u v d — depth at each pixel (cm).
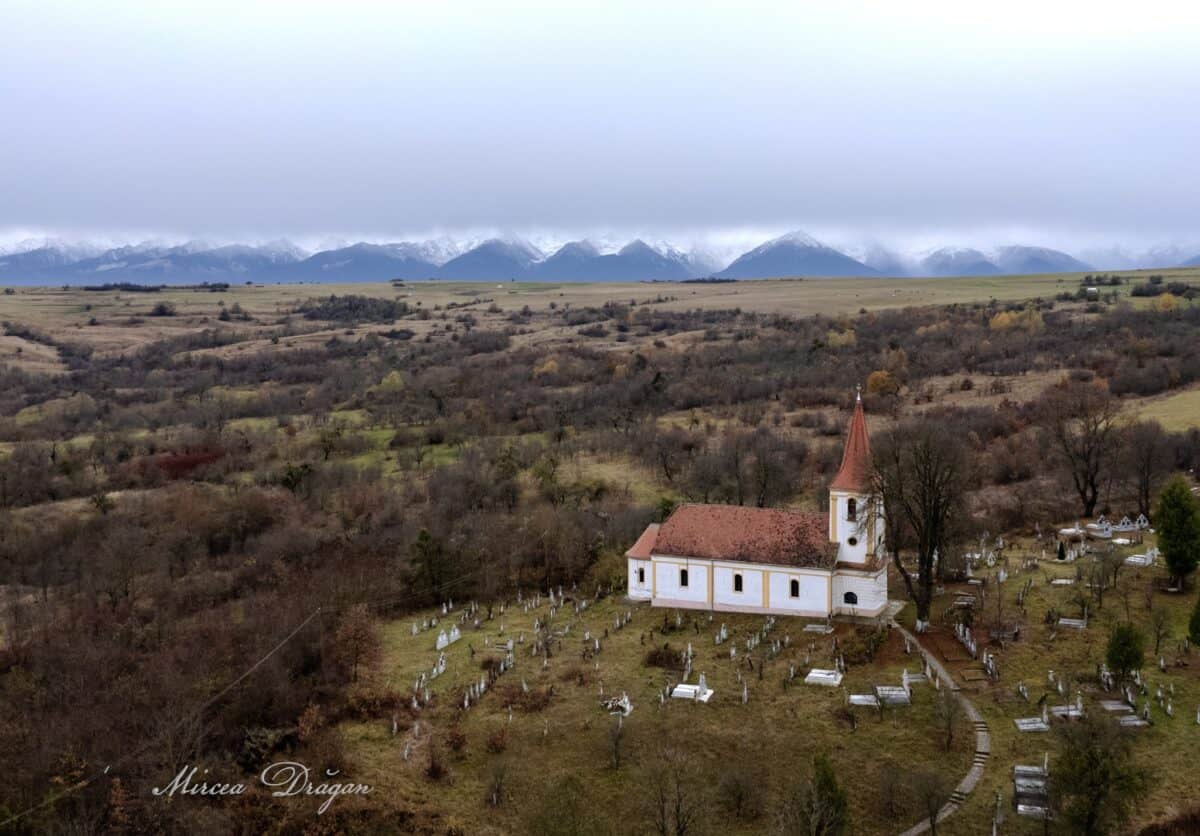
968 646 8988
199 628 10306
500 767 7362
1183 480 10600
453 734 7969
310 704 8531
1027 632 9294
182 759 7519
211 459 17412
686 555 10438
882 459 9850
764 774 7362
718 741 7769
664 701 8375
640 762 7600
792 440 16625
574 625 10306
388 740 8075
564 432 18488
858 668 8762
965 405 18438
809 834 6228
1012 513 13388
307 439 18612
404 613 11300
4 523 13950
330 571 11812
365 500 14925
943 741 7569
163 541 13450
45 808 6956
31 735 7762
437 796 7338
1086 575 10619
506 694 8719
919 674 8575
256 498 14550
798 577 9988
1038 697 8094
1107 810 6291
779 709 8131
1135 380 18725
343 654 9381
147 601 11875
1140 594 10075
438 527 13238
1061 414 14775
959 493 10475
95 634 10488
